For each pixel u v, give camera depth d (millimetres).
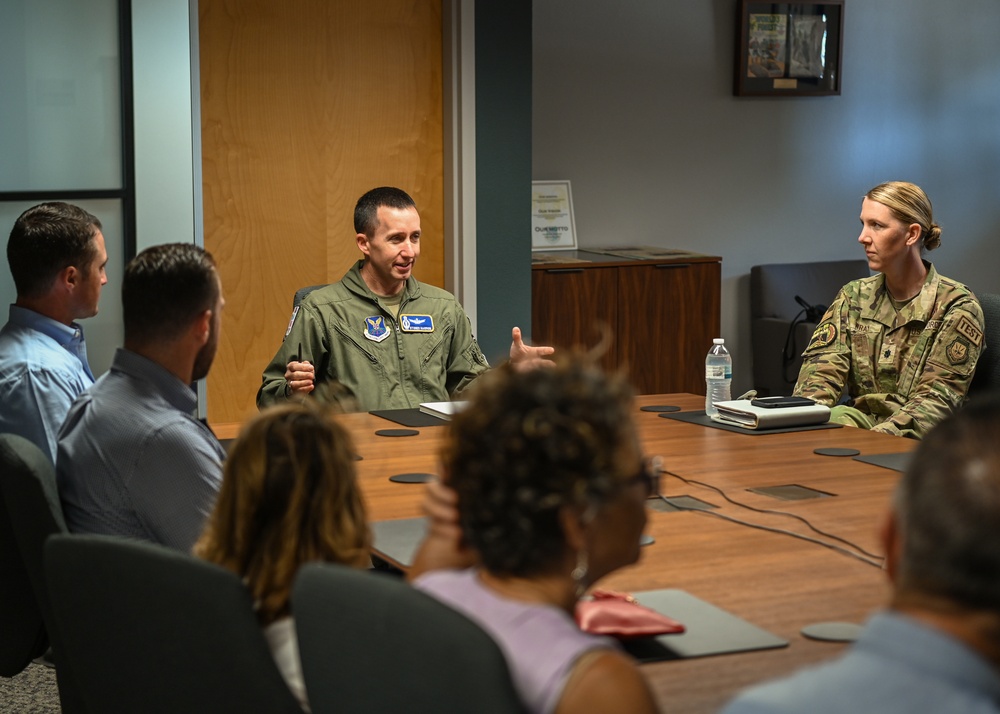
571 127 6875
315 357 3797
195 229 4234
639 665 1610
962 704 775
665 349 6504
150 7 4062
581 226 6965
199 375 2320
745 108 7316
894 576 922
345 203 5180
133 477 2135
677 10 7047
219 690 1505
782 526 2322
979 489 807
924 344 3828
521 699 1089
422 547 1481
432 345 3885
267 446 1651
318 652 1289
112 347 4164
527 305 5410
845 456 2961
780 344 6996
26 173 3955
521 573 1161
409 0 5160
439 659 1134
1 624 2377
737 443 3115
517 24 5215
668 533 2270
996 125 8070
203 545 1706
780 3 7238
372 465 2818
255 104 4969
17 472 2025
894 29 7668
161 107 4125
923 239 3881
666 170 7148
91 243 2943
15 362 2857
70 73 3984
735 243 7395
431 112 5270
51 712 3127
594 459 1125
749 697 841
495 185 5273
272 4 4941
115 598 1549
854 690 802
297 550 1642
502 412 1144
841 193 7664
